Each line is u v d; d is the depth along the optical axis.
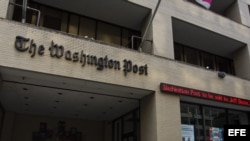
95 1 12.38
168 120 11.07
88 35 13.32
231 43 16.22
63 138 15.51
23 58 8.88
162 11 13.17
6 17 9.44
